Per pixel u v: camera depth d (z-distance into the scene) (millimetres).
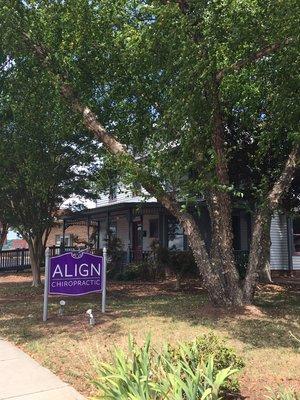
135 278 18562
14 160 13656
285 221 22109
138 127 11406
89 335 8078
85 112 11125
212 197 10508
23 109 12820
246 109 12172
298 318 9500
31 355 7188
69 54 11414
